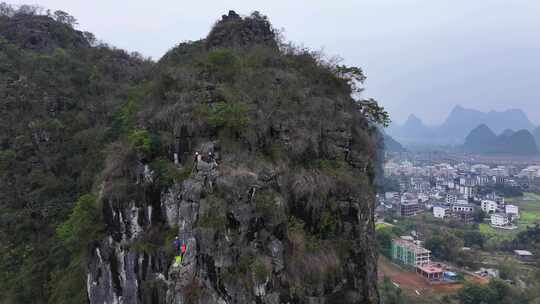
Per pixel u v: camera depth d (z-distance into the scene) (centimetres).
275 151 2212
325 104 2616
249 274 1753
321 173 2291
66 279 2698
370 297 2459
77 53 4997
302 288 1944
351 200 2384
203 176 1969
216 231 1786
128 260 2088
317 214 2214
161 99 2617
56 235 3030
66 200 3359
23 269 2945
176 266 1825
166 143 2291
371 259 2555
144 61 5550
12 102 3684
